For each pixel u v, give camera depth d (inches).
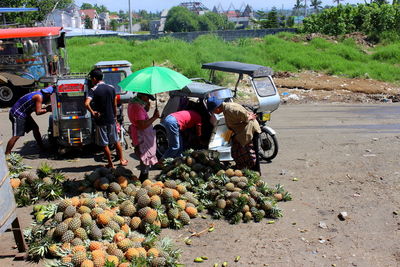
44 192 242.8
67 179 257.6
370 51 1082.1
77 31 1907.0
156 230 206.2
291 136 412.8
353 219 228.5
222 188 239.5
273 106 329.4
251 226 220.5
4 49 565.6
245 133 266.1
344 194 263.0
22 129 318.3
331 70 865.5
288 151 358.3
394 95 656.4
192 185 251.3
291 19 2992.1
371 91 688.4
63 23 2449.6
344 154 347.6
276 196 249.9
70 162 320.8
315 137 407.8
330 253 194.4
